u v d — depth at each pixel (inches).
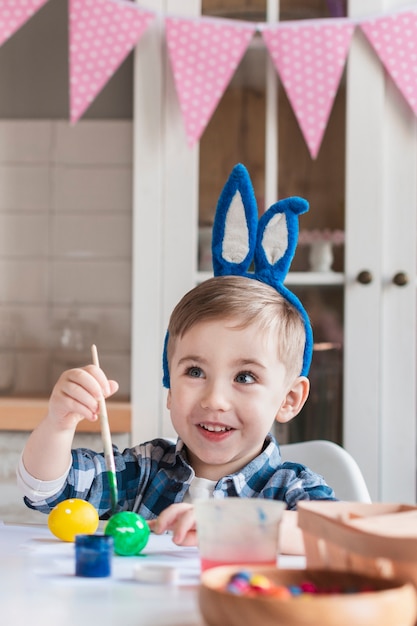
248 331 50.0
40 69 110.8
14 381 109.2
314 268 92.0
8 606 27.9
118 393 109.8
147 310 92.2
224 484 50.9
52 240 111.0
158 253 92.4
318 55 89.6
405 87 89.5
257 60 92.0
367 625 22.5
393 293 91.4
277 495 50.4
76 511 40.5
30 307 111.2
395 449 91.0
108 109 110.5
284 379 52.4
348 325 91.4
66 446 46.5
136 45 91.6
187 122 90.3
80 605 28.2
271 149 91.9
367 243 91.4
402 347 91.3
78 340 110.3
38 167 111.0
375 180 91.3
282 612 22.3
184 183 92.2
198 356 50.1
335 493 57.7
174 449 54.9
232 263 57.4
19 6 88.7
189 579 32.4
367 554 26.9
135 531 37.6
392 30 89.7
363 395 91.2
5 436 90.7
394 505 33.1
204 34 90.2
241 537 31.2
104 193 110.6
